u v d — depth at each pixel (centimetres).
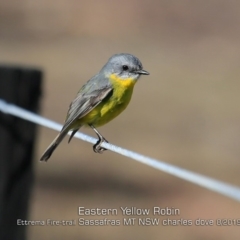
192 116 1931
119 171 1500
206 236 1170
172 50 2816
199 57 2684
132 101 2073
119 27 3259
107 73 838
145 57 2697
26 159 789
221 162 1554
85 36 3145
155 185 1427
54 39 3100
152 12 3306
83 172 1480
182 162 1552
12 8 3484
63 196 1334
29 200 797
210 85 2262
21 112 771
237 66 2520
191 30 3106
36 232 1148
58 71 2478
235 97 2112
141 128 1812
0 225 780
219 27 3105
